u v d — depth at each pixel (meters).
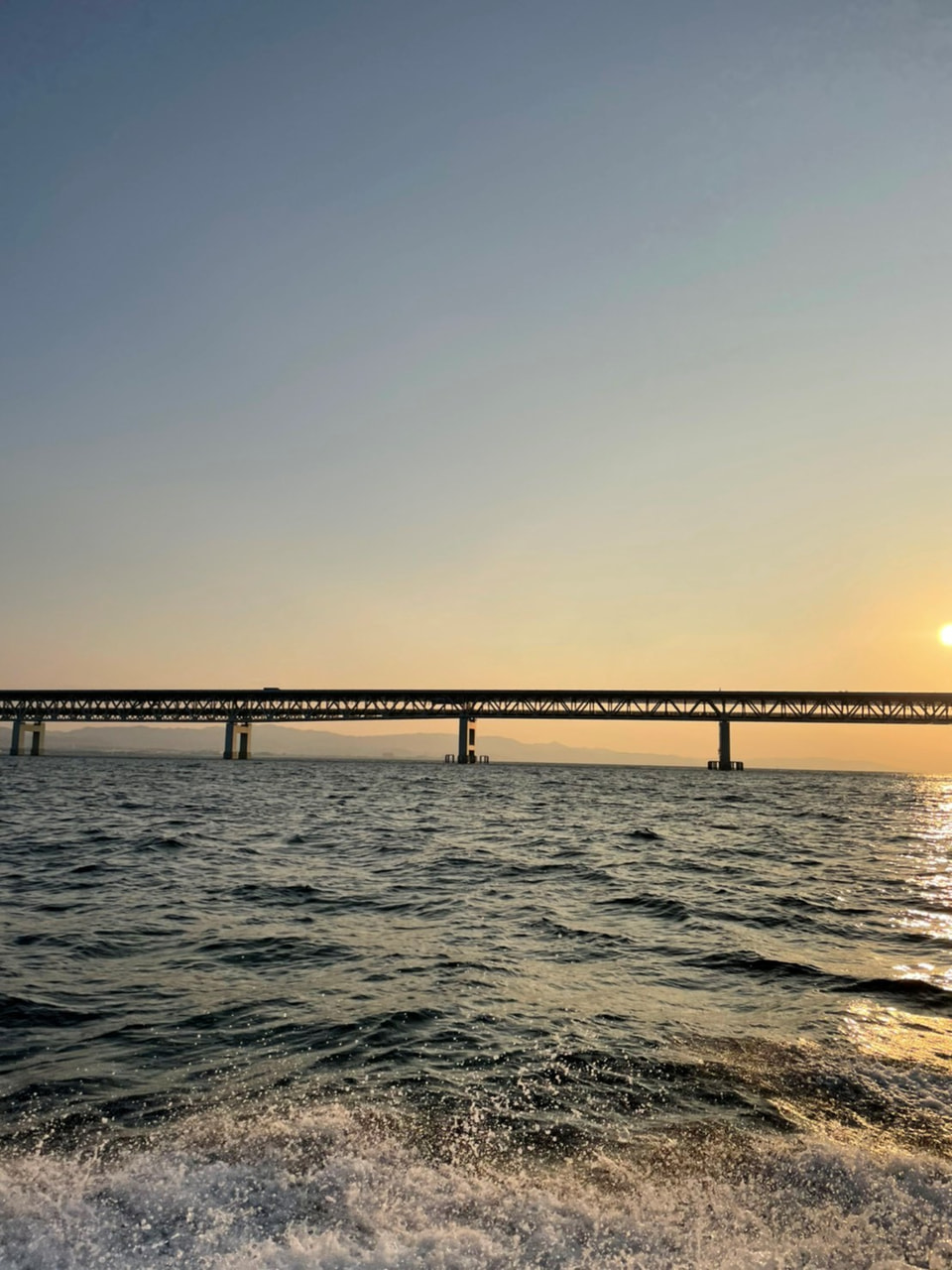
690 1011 12.27
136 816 47.09
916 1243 6.16
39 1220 6.18
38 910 19.12
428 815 52.84
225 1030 11.14
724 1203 6.68
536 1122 8.28
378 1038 10.87
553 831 42.59
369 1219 6.29
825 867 30.41
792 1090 9.20
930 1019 11.94
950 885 26.16
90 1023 11.34
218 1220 6.22
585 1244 6.05
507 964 14.92
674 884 25.09
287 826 42.75
